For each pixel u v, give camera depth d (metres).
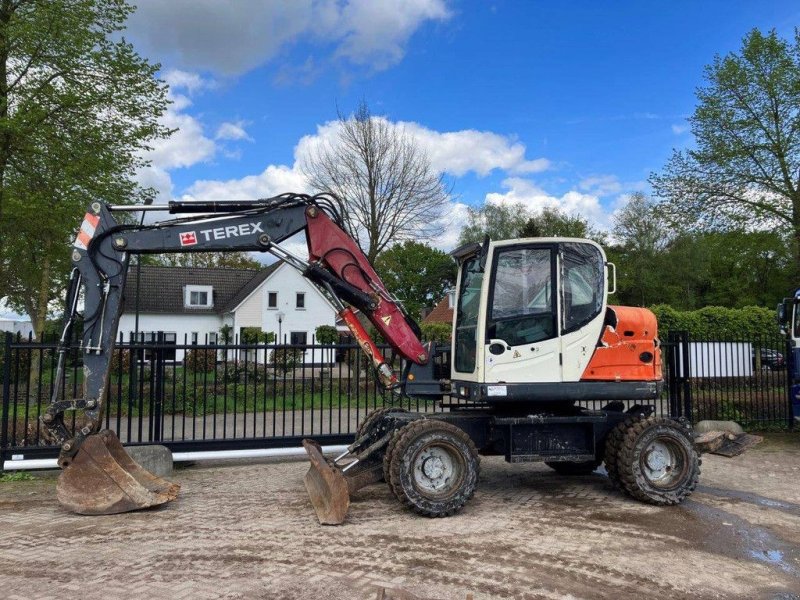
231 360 11.60
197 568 4.41
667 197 23.25
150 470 7.38
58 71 16.14
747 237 22.45
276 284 38.16
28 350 7.83
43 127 15.53
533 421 6.25
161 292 38.22
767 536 5.32
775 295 41.91
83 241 6.19
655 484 6.27
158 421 8.03
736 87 21.39
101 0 16.41
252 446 8.16
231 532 5.25
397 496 5.69
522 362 6.10
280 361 12.30
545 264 6.32
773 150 21.23
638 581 4.27
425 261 56.03
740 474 7.83
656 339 6.55
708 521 5.73
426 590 4.04
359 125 26.44
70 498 5.83
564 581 4.24
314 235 6.55
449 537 5.14
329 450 8.39
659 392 6.43
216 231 6.37
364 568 4.42
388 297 6.66
